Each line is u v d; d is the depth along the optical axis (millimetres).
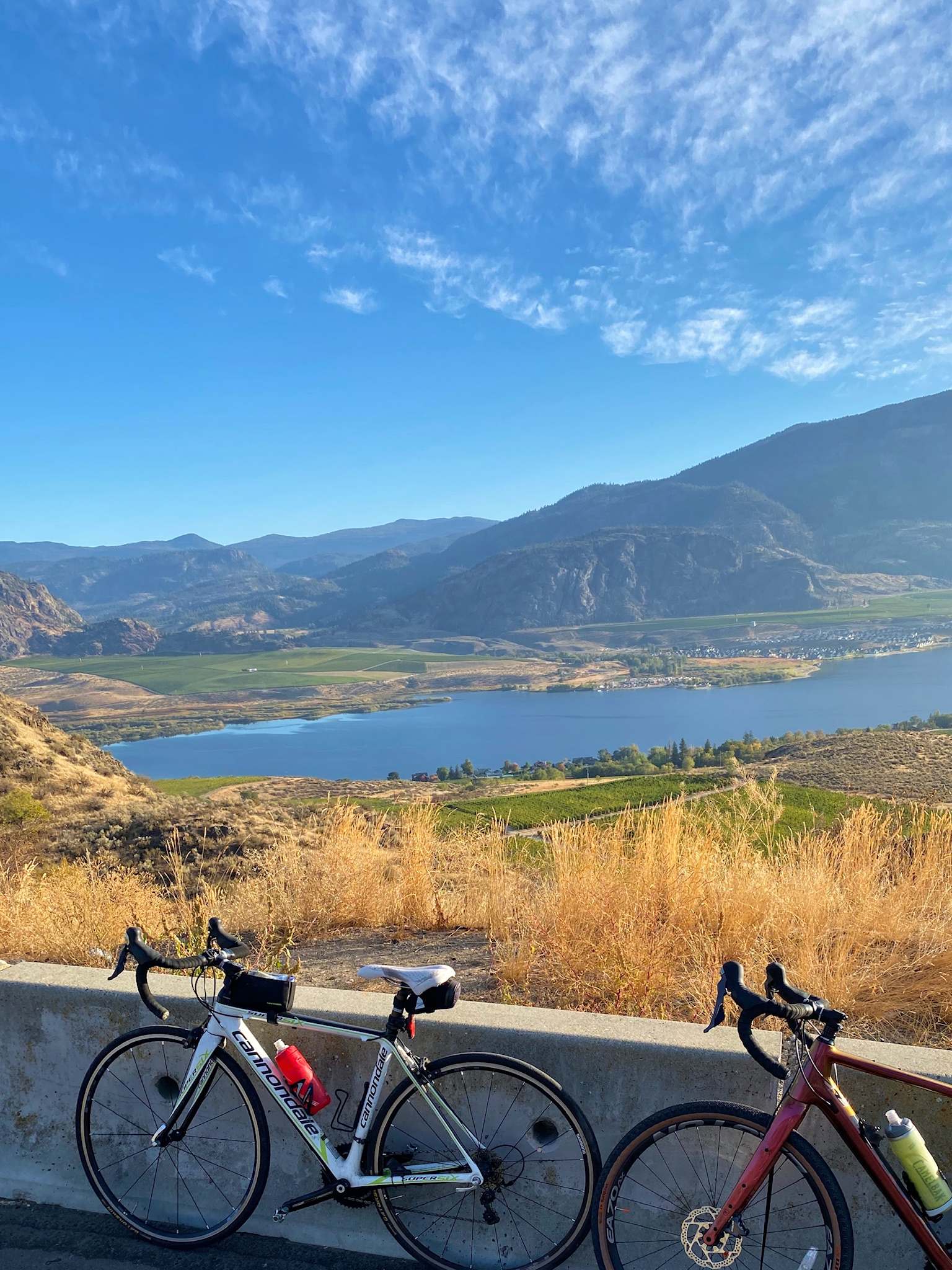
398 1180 2584
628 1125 2596
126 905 6984
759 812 5945
